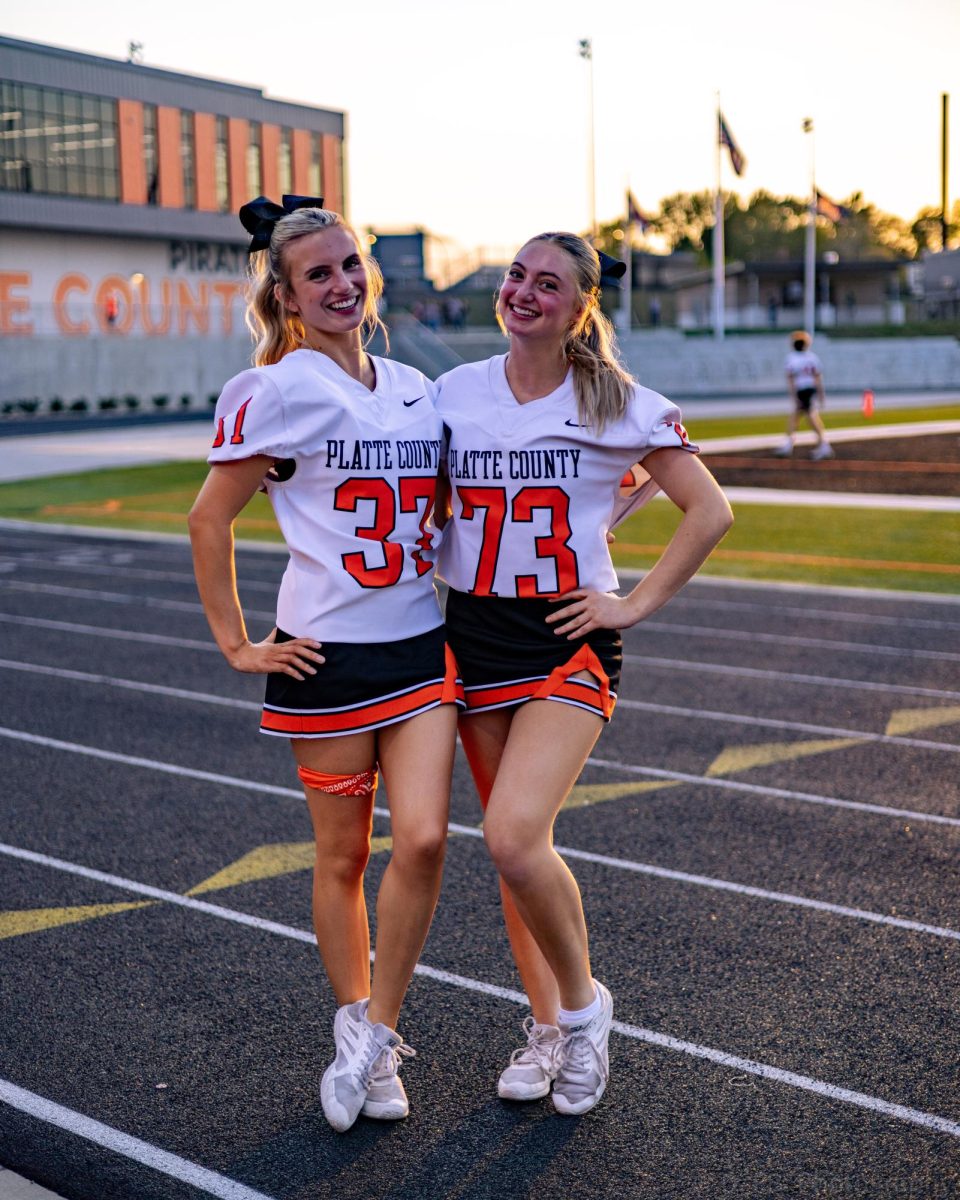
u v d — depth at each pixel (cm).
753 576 1208
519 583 321
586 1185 303
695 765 644
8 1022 388
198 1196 301
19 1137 326
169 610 1088
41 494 2009
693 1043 370
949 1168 307
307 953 436
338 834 329
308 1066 362
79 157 4566
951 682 811
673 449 321
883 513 1617
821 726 712
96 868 515
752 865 510
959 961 421
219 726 725
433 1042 373
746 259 11500
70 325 4362
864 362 5222
